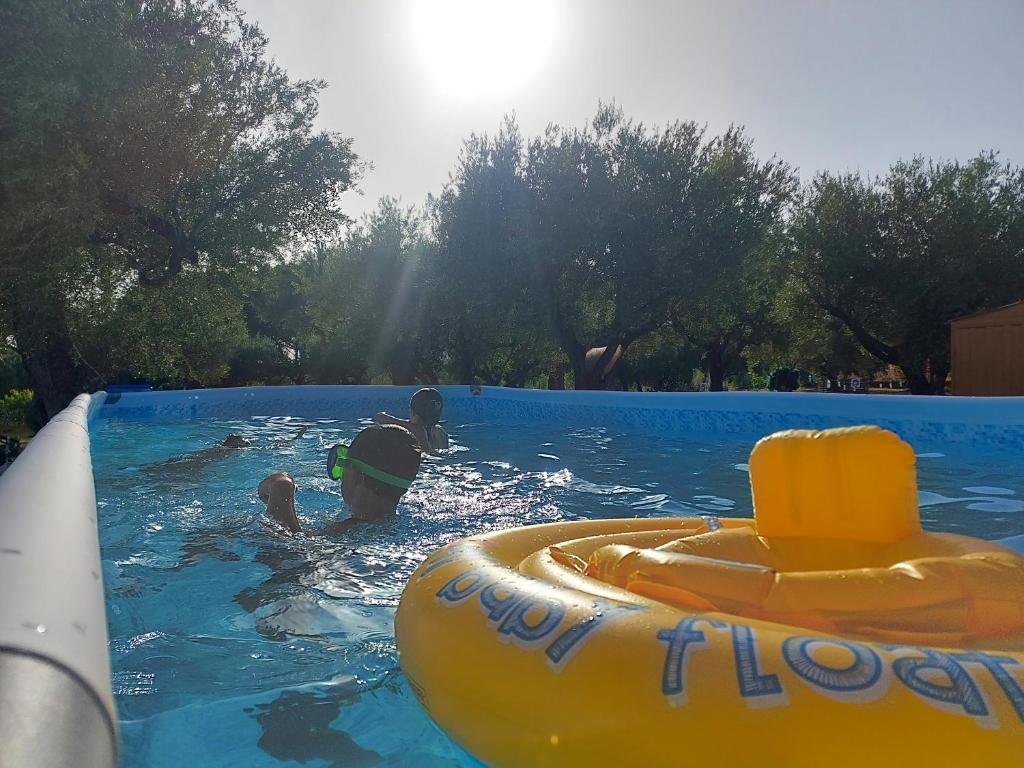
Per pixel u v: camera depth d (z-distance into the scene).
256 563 2.98
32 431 16.56
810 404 8.30
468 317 20.33
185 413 11.78
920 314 20.92
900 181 21.69
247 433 8.91
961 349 15.21
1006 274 20.52
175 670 2.02
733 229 17.69
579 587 1.61
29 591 0.75
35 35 11.02
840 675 1.12
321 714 1.79
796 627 1.37
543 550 2.03
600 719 1.20
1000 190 21.44
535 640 1.38
